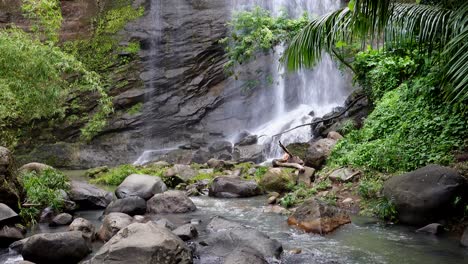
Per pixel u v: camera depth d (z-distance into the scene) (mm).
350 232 6723
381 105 10844
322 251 5902
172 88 17281
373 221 7246
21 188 7926
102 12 18281
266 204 8766
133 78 17234
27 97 10086
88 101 16469
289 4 17938
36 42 10352
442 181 6785
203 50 17422
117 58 17453
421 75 9734
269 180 9797
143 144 16609
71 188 9047
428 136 8852
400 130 9422
